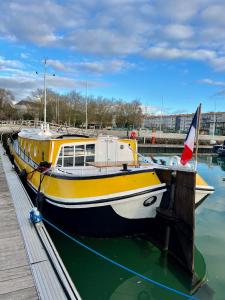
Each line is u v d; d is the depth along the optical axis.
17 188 9.30
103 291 5.81
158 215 6.80
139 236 7.44
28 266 4.48
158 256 6.93
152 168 6.74
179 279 6.14
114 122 86.31
